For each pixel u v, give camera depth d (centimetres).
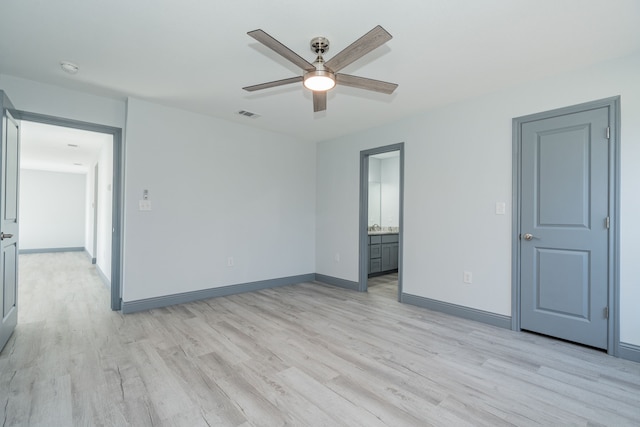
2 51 246
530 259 295
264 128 454
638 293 239
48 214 905
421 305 376
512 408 181
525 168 297
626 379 214
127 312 343
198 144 396
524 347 264
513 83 298
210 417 171
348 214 477
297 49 240
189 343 266
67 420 168
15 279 291
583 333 265
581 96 266
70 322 315
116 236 357
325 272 511
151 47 241
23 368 221
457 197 345
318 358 242
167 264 372
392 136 415
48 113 310
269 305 381
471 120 334
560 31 213
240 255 439
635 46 232
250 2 188
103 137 493
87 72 282
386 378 213
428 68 268
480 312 326
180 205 382
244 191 442
